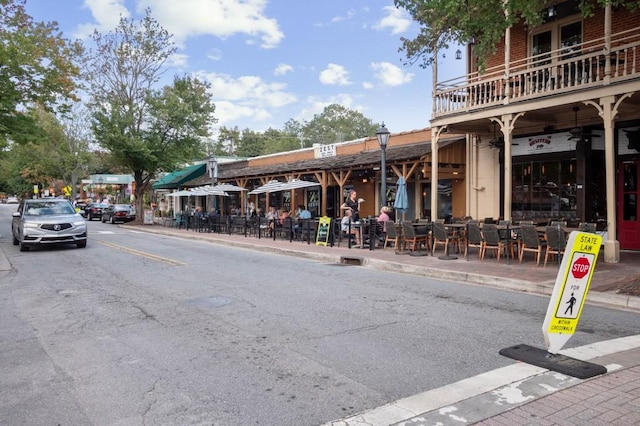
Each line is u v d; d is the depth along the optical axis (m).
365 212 23.39
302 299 8.30
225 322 6.82
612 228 11.16
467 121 14.73
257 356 5.39
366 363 5.12
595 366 4.77
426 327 6.47
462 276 10.32
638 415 3.77
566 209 14.61
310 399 4.25
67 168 51.97
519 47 15.73
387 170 20.41
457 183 18.88
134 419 3.93
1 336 6.37
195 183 34.34
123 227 31.45
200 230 26.19
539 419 3.75
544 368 4.86
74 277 10.87
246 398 4.30
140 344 5.90
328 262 13.53
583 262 5.11
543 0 9.55
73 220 16.45
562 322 5.10
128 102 31.34
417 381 4.62
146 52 31.05
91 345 5.90
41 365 5.24
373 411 3.99
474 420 3.77
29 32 20.27
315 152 26.56
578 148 13.91
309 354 5.43
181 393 4.43
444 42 12.21
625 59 11.05
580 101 11.72
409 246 15.39
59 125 47.72
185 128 32.25
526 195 15.80
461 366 4.99
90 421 3.91
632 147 13.15
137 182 33.44
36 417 4.00
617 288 8.36
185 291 9.06
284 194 29.39
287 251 15.66
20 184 77.31
